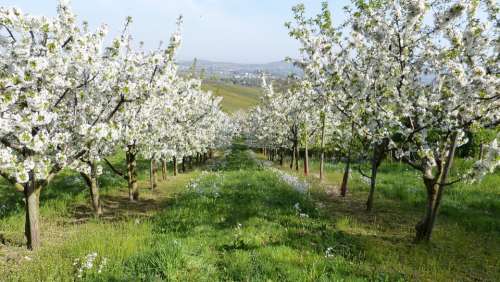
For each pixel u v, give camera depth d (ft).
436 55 29.89
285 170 87.81
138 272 21.61
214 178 61.36
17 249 27.86
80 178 58.03
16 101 22.97
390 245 30.42
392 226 36.88
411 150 31.45
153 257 22.57
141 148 49.32
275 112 92.17
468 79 25.39
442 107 28.37
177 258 22.56
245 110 422.41
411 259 27.17
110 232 30.40
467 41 25.26
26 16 22.57
